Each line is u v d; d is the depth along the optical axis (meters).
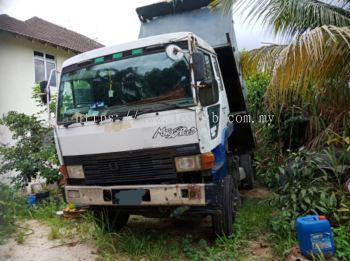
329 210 4.26
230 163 5.15
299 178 4.78
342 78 4.77
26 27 13.16
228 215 4.20
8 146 7.95
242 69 6.16
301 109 6.88
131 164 3.98
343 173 4.68
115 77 4.20
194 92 3.76
